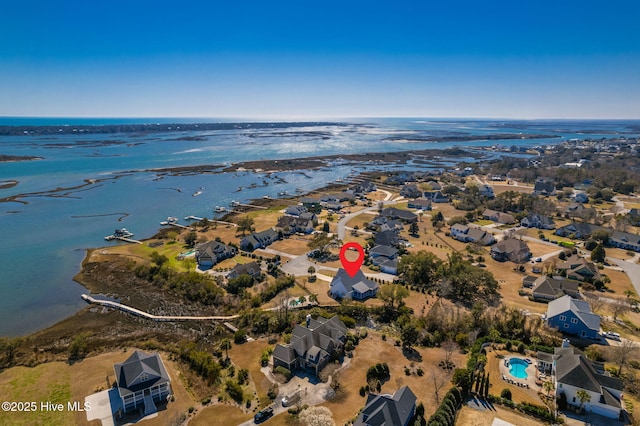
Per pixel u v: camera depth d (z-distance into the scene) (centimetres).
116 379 4916
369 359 5781
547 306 7525
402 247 10575
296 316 6944
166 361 5769
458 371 5028
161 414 4662
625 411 4666
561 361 5238
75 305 7694
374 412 4325
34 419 4541
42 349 6100
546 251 10688
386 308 7300
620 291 8144
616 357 5619
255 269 8781
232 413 4681
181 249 10525
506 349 6019
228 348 6091
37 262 9719
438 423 4194
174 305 7706
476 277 7850
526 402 4772
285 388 5138
